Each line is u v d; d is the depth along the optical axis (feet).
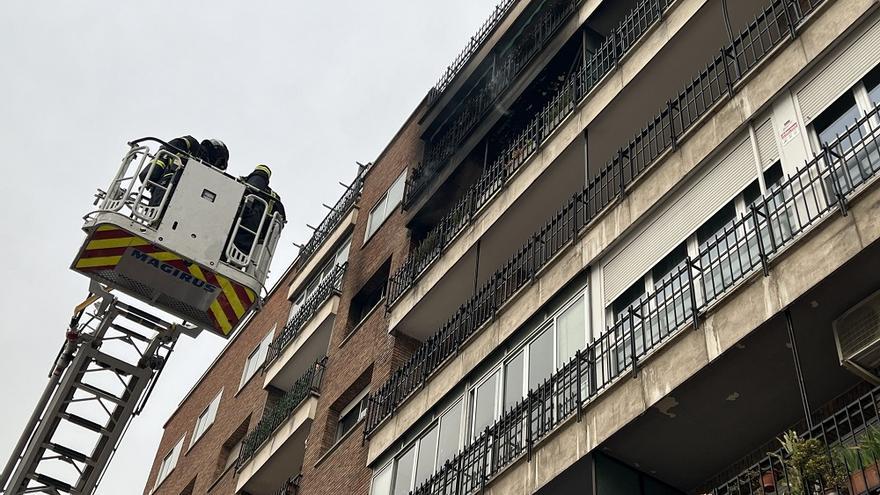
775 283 37.68
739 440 41.75
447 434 60.08
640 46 57.98
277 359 102.06
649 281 48.34
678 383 40.50
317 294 100.27
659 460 43.78
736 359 38.81
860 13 41.09
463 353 62.54
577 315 52.39
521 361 55.72
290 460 89.51
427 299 73.46
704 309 40.63
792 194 39.73
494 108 76.23
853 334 34.78
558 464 45.93
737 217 44.16
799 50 43.50
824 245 36.27
